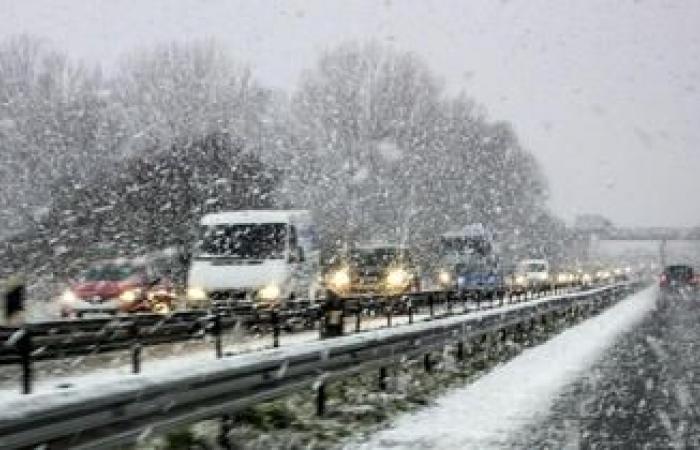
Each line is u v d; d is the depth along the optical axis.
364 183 78.38
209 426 10.48
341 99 80.75
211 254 24.84
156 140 68.00
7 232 62.12
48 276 43.88
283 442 9.97
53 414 6.60
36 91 71.00
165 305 26.27
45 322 15.39
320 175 76.88
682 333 26.78
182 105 76.31
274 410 11.63
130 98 77.12
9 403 6.33
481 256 47.34
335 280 32.34
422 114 82.06
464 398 13.73
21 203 64.56
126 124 75.62
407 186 79.19
